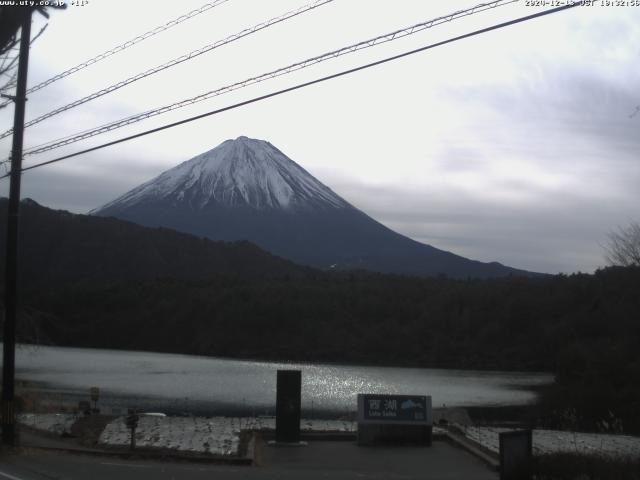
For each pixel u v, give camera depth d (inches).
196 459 657.6
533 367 3462.1
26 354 3373.5
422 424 768.3
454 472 624.7
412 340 3988.7
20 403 1047.6
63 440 784.9
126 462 639.8
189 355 4212.6
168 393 2167.8
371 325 4232.3
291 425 758.5
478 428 957.2
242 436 788.6
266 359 4018.2
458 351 3759.8
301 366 3575.3
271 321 4313.5
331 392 2411.4
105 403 1775.3
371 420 765.9
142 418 1008.9
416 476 601.3
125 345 4505.4
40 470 569.3
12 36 756.6
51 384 2285.9
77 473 559.8
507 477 511.8
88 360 3467.0
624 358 1847.9
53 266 5615.2
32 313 1417.3
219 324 4389.8
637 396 1620.3
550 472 597.0
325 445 762.2
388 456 703.1
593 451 724.0
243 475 581.6
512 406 2048.5
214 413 1679.4
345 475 599.8
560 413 1660.9
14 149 751.7
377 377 3043.8
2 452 662.5
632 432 1310.3
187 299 4677.7
